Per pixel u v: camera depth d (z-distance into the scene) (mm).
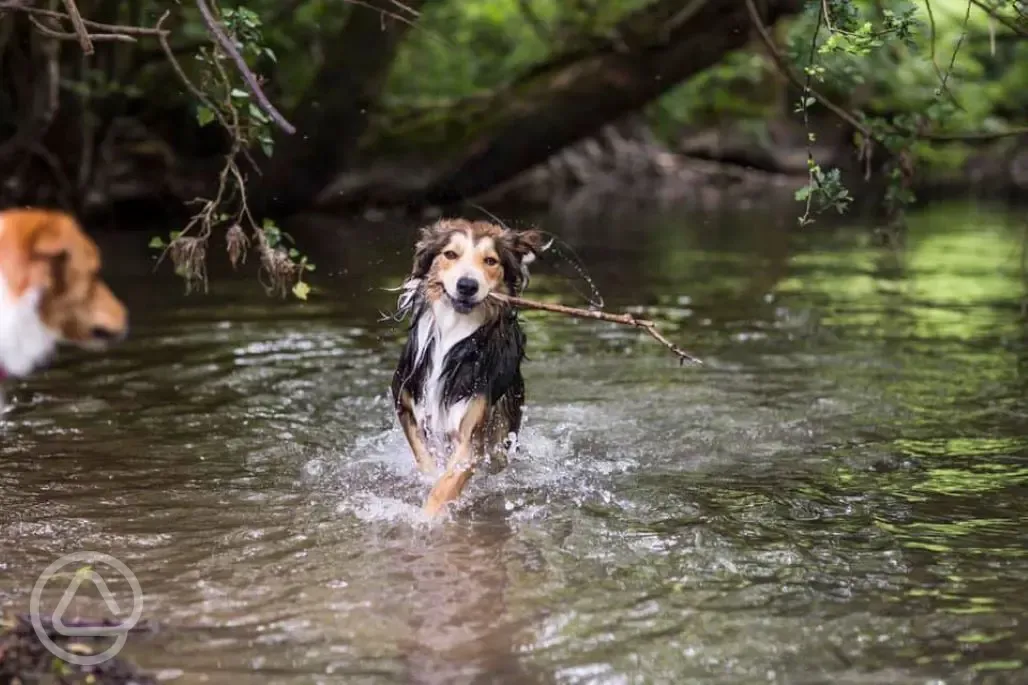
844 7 6051
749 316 9859
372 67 13523
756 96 21641
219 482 5699
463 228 5641
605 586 4461
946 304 10391
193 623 4105
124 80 13859
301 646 3932
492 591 4402
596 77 14188
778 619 4168
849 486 5699
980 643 3979
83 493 5496
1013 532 5066
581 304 10406
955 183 22109
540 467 5969
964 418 6855
